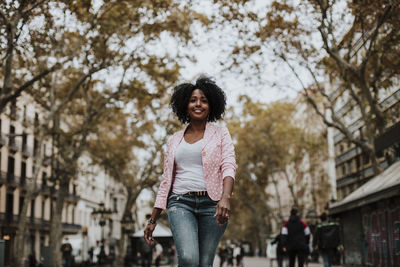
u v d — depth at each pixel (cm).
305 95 1941
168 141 387
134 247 3788
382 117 1772
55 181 2752
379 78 1819
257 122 4722
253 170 5331
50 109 2292
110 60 2020
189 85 397
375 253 1672
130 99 2250
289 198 7919
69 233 5588
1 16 1469
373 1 1511
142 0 1762
